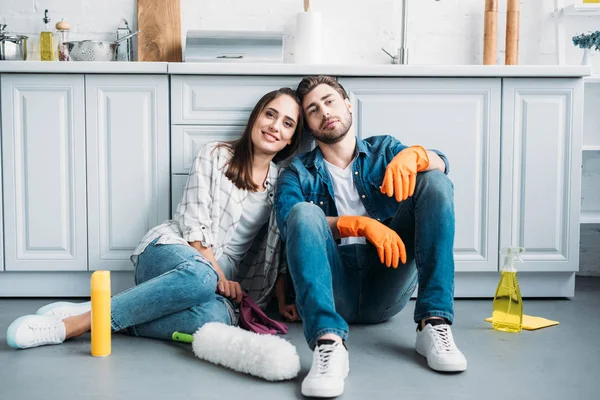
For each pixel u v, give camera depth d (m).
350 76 2.41
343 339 1.57
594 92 3.01
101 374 1.61
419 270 1.76
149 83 2.42
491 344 1.90
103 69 2.39
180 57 2.90
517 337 1.98
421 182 1.83
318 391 1.44
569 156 2.46
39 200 2.45
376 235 1.78
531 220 2.47
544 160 2.46
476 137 2.45
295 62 2.80
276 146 2.18
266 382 1.57
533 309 2.36
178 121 2.43
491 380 1.58
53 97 2.43
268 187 2.26
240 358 1.61
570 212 2.47
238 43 2.68
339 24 2.98
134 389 1.51
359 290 1.99
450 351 1.64
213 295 1.94
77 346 1.84
